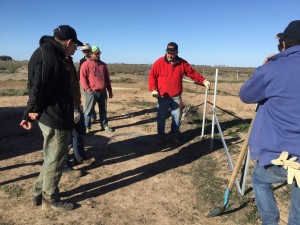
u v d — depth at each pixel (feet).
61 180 10.85
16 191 10.09
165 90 14.35
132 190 10.39
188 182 11.06
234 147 14.84
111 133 16.96
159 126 14.97
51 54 7.62
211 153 14.02
